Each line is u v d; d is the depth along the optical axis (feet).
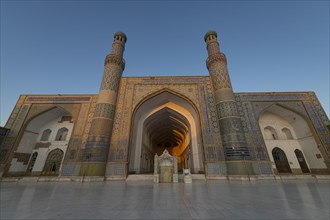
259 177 35.68
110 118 41.70
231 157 36.37
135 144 47.11
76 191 20.22
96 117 40.70
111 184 28.63
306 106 45.80
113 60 48.37
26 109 47.52
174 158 32.91
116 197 15.67
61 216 9.55
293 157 47.09
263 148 39.75
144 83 48.60
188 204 12.41
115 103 44.42
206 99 45.68
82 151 41.14
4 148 42.68
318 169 42.70
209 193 17.78
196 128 48.37
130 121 42.80
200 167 44.52
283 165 46.68
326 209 10.79
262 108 45.09
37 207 11.77
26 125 46.47
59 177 36.55
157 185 26.40
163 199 14.44
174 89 47.67
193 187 23.32
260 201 13.43
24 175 45.24
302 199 14.23
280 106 46.57
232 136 37.81
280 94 47.03
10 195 17.40
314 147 43.78
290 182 30.07
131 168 42.29
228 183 28.96
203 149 39.93
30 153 47.78
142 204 12.51
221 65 46.70
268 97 46.52
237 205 11.98
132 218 9.09
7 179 37.37
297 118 47.42
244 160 35.47
